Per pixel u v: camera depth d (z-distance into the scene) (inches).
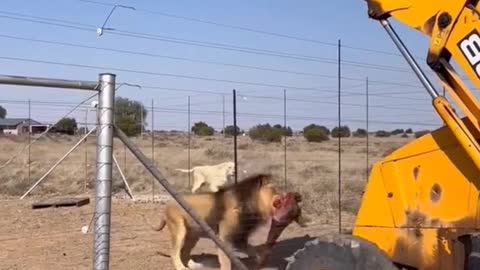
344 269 247.9
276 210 396.5
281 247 462.9
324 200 702.5
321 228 556.4
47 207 655.1
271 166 1204.5
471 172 242.5
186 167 1192.8
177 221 406.3
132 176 1035.3
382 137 2103.8
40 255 445.7
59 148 1494.8
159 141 2129.7
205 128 2370.8
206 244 486.3
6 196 815.1
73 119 765.3
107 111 212.8
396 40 247.6
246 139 2087.8
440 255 245.9
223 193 399.9
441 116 237.6
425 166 252.8
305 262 255.1
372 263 243.4
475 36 232.4
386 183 261.3
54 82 205.8
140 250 466.9
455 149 246.7
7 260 430.0
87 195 816.3
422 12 242.4
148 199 748.0
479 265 229.5
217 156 1448.1
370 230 263.4
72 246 474.6
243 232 396.8
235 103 613.3
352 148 1786.4
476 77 232.2
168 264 427.8
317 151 1726.1
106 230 213.8
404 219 255.8
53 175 1075.3
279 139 2010.3
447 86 239.5
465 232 240.7
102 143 213.3
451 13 236.7
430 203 250.4
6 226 550.6
